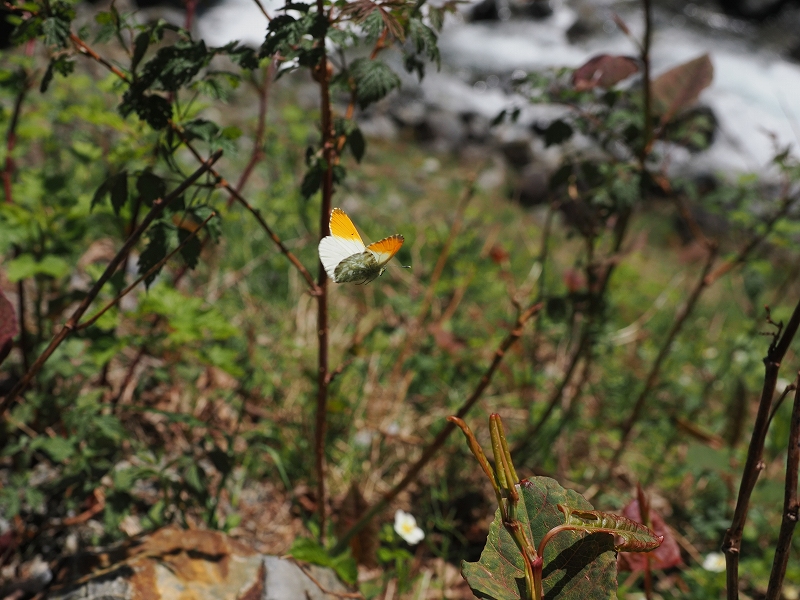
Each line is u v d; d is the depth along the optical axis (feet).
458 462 3.40
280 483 3.21
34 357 2.91
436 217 6.95
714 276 3.28
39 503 2.70
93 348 2.83
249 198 4.91
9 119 3.37
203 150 5.44
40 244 2.95
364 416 3.57
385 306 4.47
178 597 2.56
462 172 9.71
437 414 3.69
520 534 2.07
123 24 2.48
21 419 2.89
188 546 2.65
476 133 10.98
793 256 7.88
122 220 3.09
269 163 5.19
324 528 2.88
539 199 9.26
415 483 3.34
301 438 3.29
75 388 3.08
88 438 2.83
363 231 5.78
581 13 16.88
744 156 12.16
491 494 3.36
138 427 3.18
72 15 2.42
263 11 2.42
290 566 2.67
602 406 4.08
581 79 2.98
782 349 2.14
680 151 11.23
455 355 3.66
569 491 2.12
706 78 3.05
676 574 3.23
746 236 3.93
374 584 2.92
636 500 2.45
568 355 4.03
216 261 4.32
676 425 3.71
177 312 2.85
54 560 2.80
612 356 4.61
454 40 15.65
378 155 9.41
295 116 5.34
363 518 2.81
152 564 2.59
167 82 2.44
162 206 2.43
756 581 3.20
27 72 3.13
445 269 4.63
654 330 5.52
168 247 2.44
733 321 6.30
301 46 2.48
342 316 4.32
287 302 4.31
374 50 2.59
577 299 3.17
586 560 2.08
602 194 2.99
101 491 2.94
